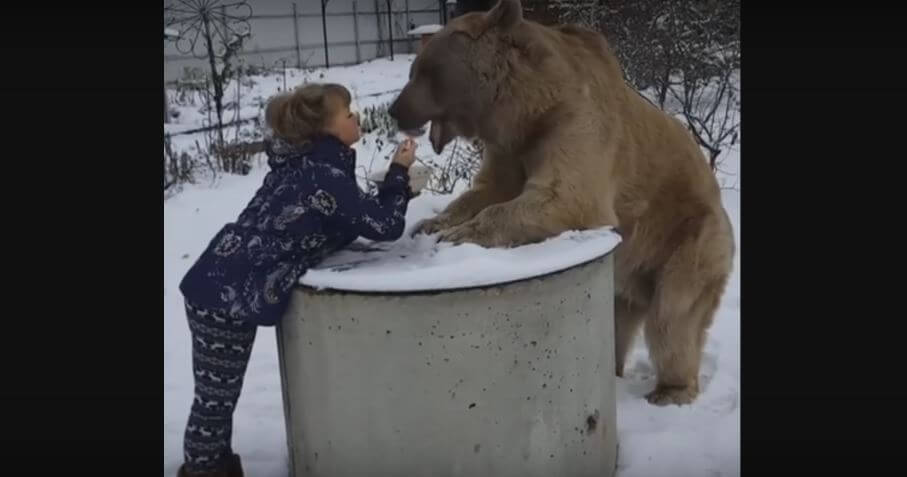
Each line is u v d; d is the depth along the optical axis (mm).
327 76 16281
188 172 7926
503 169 3230
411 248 2783
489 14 2883
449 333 2393
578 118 2889
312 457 2717
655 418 3494
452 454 2494
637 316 3920
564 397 2623
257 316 2539
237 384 2699
